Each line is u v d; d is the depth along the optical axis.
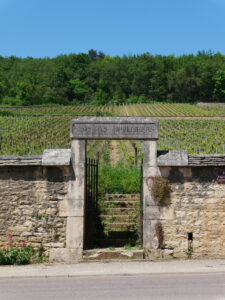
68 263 10.56
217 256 10.71
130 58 159.50
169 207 10.83
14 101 115.94
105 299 7.36
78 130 10.93
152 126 10.86
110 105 113.56
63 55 172.62
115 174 16.69
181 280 8.67
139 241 11.49
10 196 11.02
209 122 62.41
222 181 10.79
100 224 12.72
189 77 127.19
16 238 10.93
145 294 7.62
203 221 10.77
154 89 133.75
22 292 7.89
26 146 36.00
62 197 10.88
